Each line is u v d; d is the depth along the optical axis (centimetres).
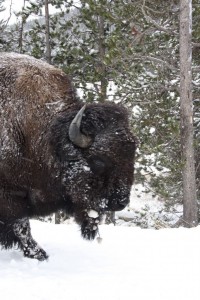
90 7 2384
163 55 2472
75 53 2703
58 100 1109
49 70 1162
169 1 2311
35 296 834
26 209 1118
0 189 1095
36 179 1092
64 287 892
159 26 2206
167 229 1474
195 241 1275
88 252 1183
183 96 2183
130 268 1034
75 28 2873
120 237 1344
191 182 2205
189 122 2184
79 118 969
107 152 989
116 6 2372
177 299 819
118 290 871
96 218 1035
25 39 3083
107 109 1013
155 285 896
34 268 1031
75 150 1012
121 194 993
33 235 1379
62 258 1128
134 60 2367
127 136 1002
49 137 1049
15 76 1124
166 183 2477
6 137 1088
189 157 2197
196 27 2430
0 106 1101
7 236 1121
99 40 2758
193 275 957
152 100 2366
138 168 2419
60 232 1427
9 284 906
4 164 1088
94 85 2577
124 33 2500
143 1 2212
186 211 2214
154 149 2241
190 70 2180
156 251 1183
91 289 879
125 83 2352
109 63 2273
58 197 1097
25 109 1096
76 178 1018
